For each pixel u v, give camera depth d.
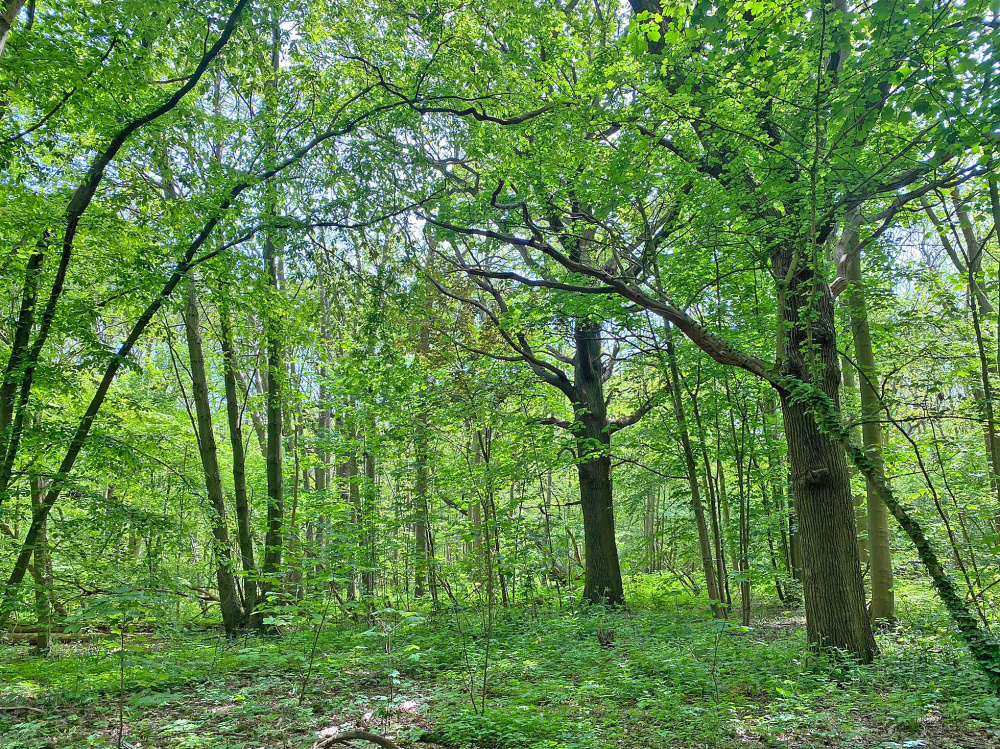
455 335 14.05
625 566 17.22
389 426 13.40
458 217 11.21
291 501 15.42
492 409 12.85
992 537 7.70
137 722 5.67
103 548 7.52
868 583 14.14
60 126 8.73
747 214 7.81
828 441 7.83
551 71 9.30
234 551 11.95
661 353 11.10
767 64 6.52
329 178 10.78
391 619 10.97
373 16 10.59
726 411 12.92
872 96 6.00
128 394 12.86
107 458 8.88
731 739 5.01
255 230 10.30
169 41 9.52
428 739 5.18
